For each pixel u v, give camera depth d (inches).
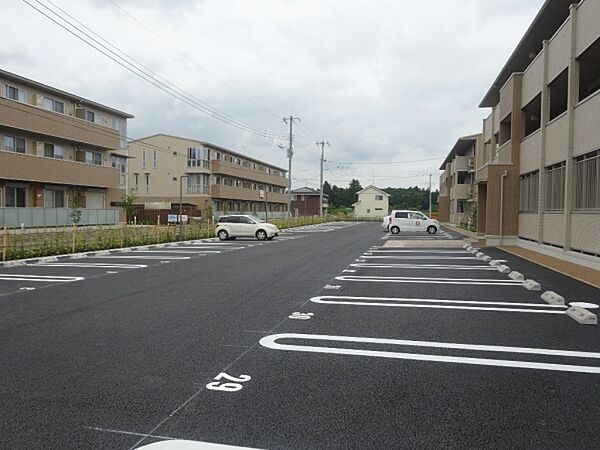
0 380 157.2
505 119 749.9
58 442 115.3
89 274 427.2
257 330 222.7
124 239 744.3
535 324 232.5
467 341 202.8
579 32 451.8
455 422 125.2
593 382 154.5
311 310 266.5
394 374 162.4
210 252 667.4
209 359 179.3
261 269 458.9
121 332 219.1
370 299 299.3
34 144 1000.2
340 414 130.4
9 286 356.5
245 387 150.8
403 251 659.4
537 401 139.0
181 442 115.0
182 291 331.9
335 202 3892.7
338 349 192.2
